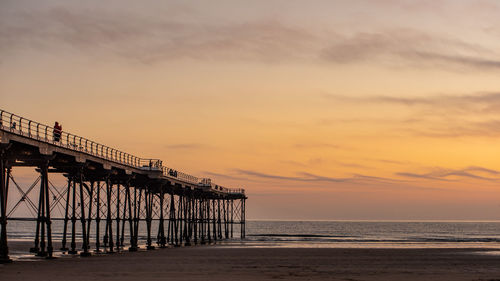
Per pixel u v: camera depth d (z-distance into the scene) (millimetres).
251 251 74562
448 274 45250
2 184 43719
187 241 99125
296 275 42781
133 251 73125
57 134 51000
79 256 59000
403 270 48438
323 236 171750
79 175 57812
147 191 79500
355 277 42188
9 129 42438
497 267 52250
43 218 57062
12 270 41375
